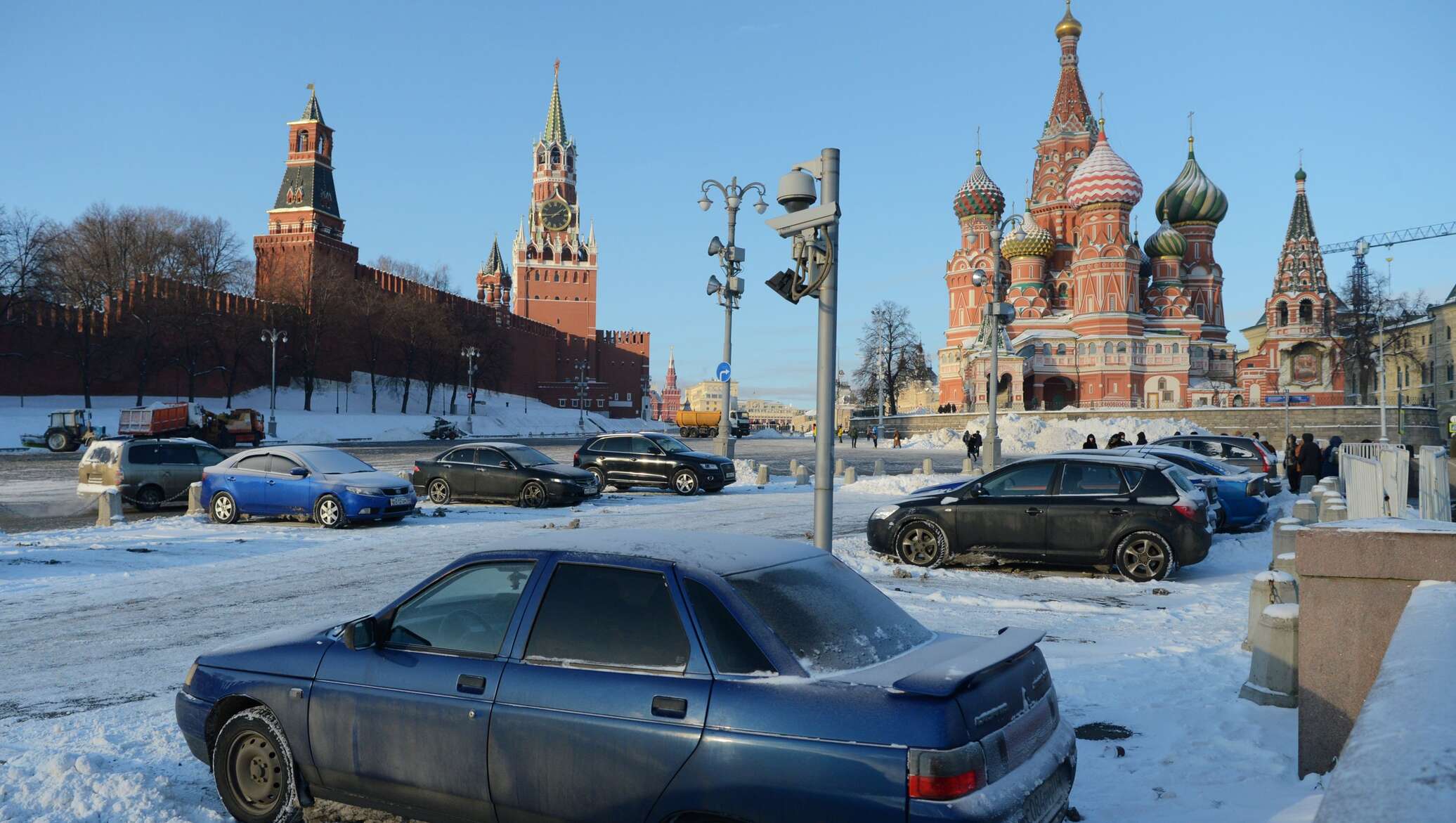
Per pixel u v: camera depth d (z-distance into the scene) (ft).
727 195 100.53
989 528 44.55
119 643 30.22
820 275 27.73
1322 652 16.78
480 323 380.37
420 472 76.54
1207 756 18.49
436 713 14.60
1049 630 31.76
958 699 12.00
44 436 171.42
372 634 15.74
